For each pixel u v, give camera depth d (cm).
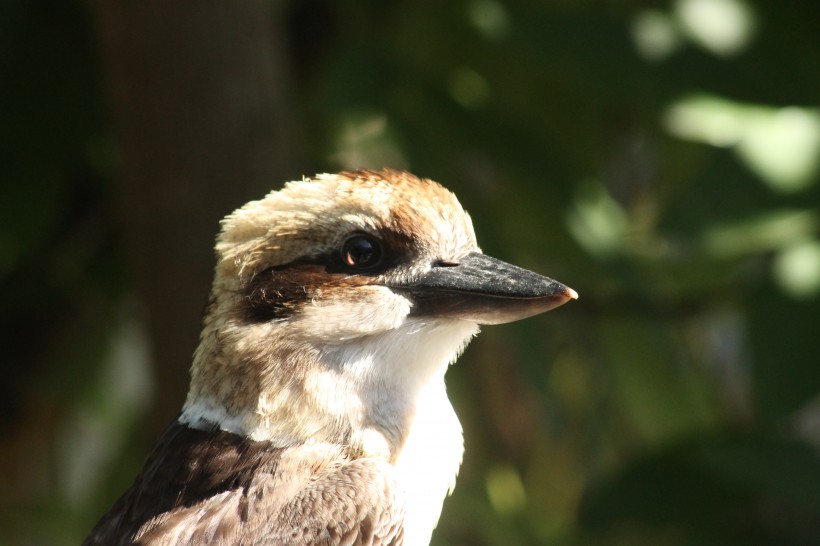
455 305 827
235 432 805
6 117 1233
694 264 1267
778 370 1169
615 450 1461
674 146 1290
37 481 1441
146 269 1113
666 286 1294
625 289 1279
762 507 1214
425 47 1241
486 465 1428
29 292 1329
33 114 1235
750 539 1197
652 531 1211
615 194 1406
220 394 811
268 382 803
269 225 821
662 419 1359
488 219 1234
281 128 1102
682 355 1359
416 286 830
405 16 1241
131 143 1087
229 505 777
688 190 1162
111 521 809
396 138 1225
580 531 1214
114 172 1272
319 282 818
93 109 1238
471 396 1449
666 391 1354
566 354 1445
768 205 1132
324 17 1310
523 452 1489
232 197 1084
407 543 823
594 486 1266
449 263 837
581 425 1466
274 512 770
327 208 823
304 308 812
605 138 1334
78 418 1532
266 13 1083
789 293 1180
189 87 1058
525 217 1247
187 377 1120
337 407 809
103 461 1544
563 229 1227
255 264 819
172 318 1111
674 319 1330
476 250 851
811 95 1170
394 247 830
